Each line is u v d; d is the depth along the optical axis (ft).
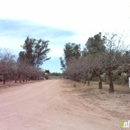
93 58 82.12
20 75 169.58
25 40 305.94
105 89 75.00
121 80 96.02
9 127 23.98
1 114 31.76
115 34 59.36
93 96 55.93
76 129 23.07
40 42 314.35
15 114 31.76
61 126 24.47
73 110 35.70
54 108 37.81
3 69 116.67
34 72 228.43
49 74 389.80
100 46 65.41
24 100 48.96
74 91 74.08
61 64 317.42
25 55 302.45
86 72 94.07
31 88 91.56
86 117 29.71
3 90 79.92
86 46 162.20
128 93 58.65
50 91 75.15
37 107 38.78
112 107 37.65
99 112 33.60
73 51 305.94
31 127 23.98
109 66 58.59
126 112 32.63
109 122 26.43
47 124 25.48
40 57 314.35
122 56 58.70
